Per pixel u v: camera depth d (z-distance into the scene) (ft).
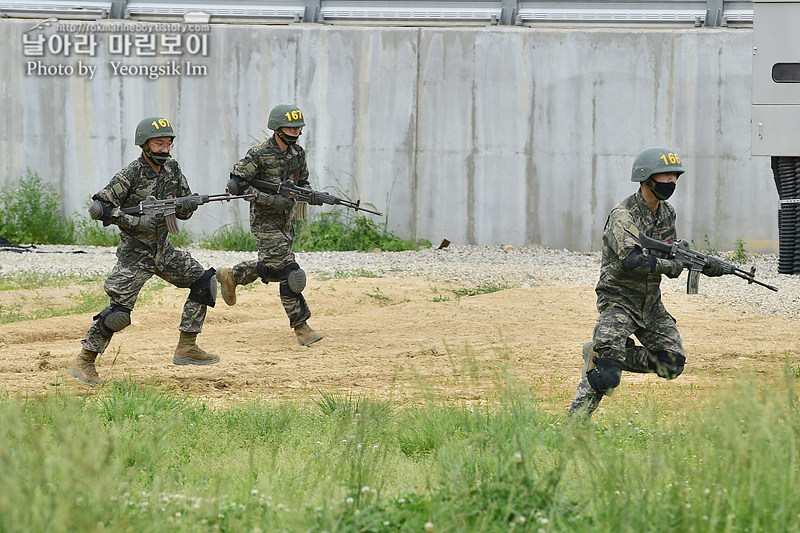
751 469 38.09
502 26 214.28
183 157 215.51
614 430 53.47
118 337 100.12
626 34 209.77
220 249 206.80
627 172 211.00
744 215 209.46
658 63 209.67
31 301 122.42
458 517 35.70
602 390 57.11
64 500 33.83
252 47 214.07
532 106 212.02
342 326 106.93
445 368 84.23
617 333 57.36
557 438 51.70
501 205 213.05
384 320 110.93
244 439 56.03
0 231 209.87
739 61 207.82
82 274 148.25
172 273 81.51
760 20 160.15
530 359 88.94
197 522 36.01
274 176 92.02
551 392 73.77
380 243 208.23
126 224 76.74
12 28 215.51
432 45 212.64
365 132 214.07
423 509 37.50
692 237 210.79
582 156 211.61
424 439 54.60
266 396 72.69
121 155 216.13
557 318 114.21
